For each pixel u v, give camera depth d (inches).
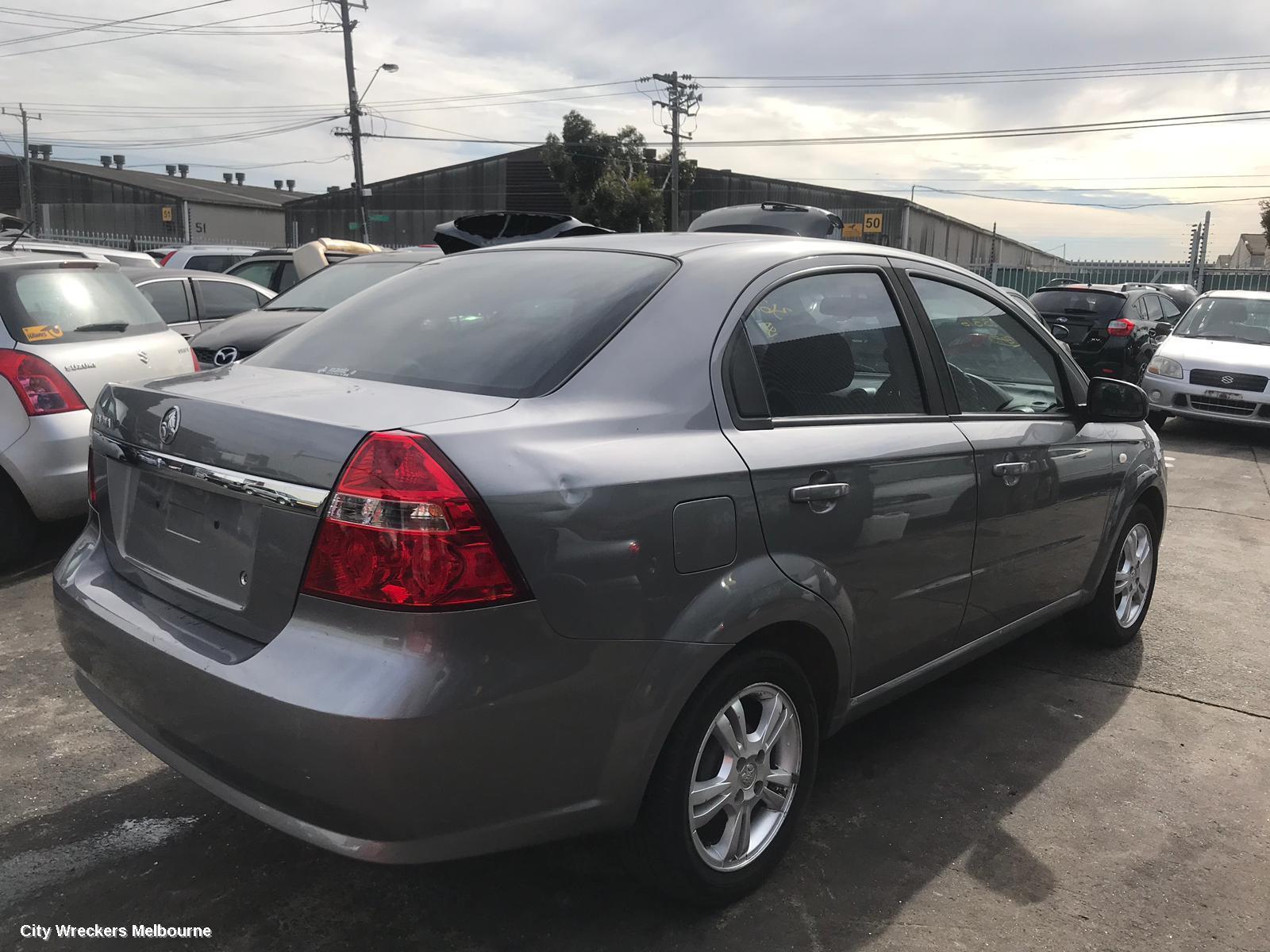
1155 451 166.9
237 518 82.4
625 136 1619.1
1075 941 93.1
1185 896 100.7
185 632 84.0
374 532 72.3
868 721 139.5
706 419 90.6
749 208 374.6
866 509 102.1
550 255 113.8
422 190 1998.0
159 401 91.4
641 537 81.0
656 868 89.6
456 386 88.7
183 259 562.9
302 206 2080.5
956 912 96.7
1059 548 139.9
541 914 94.7
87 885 97.5
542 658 75.9
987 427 123.4
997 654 166.2
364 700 70.7
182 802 113.0
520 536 74.4
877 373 111.5
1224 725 140.6
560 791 79.6
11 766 120.0
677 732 86.6
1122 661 163.9
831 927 93.9
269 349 112.2
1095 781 123.9
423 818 73.3
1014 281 1449.3
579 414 84.0
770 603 90.7
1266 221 1688.0
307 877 99.7
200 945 89.4
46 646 156.9
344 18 1333.7
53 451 181.2
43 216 2076.8
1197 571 217.3
